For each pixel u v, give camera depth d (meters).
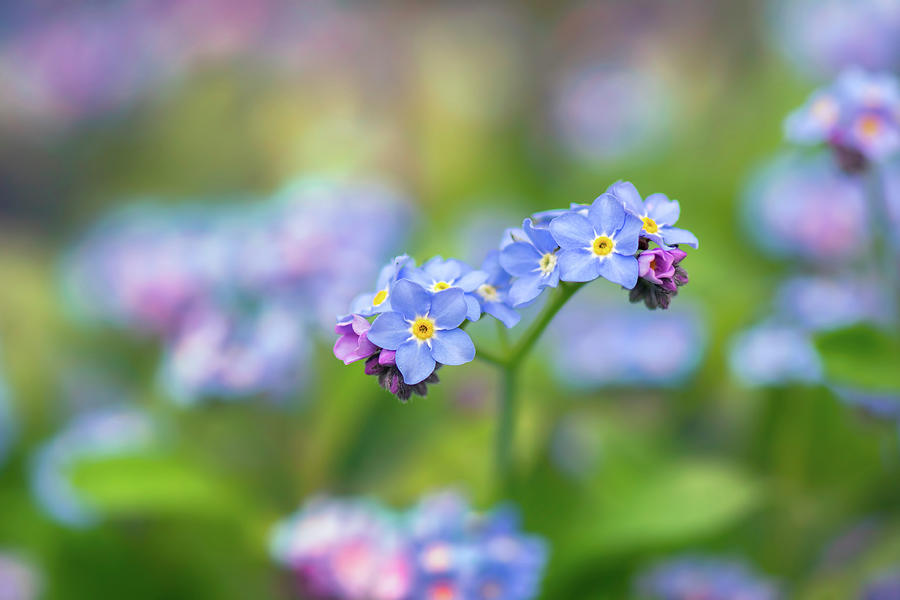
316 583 0.20
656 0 0.46
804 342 0.23
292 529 0.21
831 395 0.23
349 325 0.17
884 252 0.22
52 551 0.22
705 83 0.41
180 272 0.24
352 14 0.48
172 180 0.40
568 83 0.42
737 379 0.25
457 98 0.40
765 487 0.22
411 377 0.17
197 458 0.23
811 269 0.28
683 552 0.22
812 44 0.34
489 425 0.23
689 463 0.22
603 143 0.36
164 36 0.41
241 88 0.41
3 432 0.24
